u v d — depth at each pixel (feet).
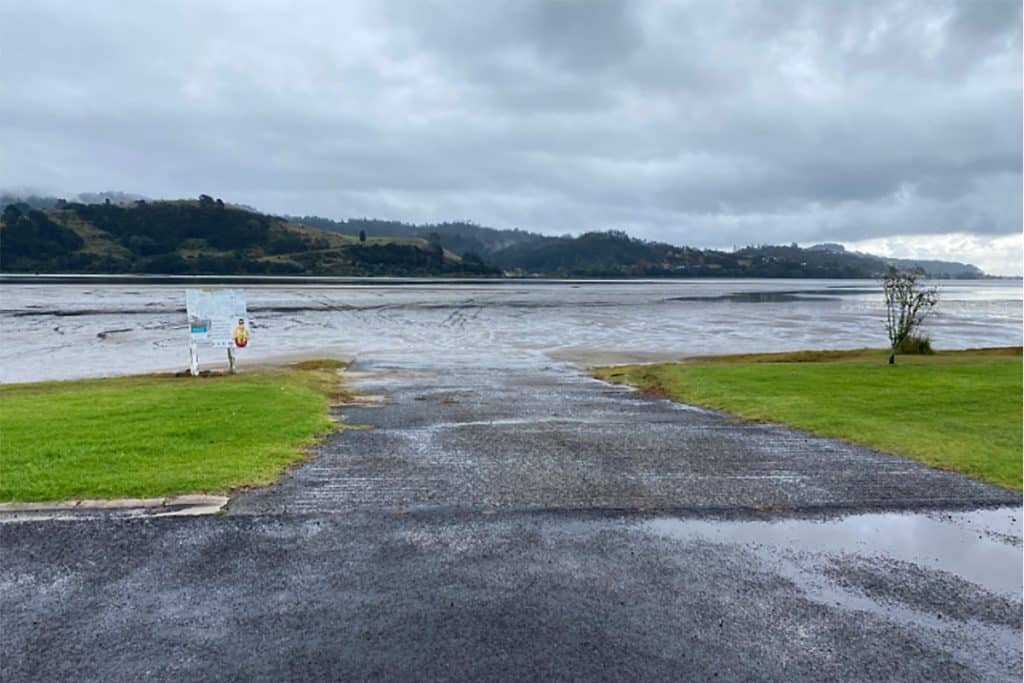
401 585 13.80
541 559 15.28
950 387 45.57
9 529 16.57
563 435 30.07
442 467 23.50
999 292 469.98
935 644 11.85
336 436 29.19
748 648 11.59
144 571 14.32
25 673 10.62
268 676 10.57
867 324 153.07
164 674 10.62
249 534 16.53
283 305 204.54
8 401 36.32
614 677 10.64
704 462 24.75
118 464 22.24
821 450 26.99
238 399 37.83
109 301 208.95
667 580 14.25
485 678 10.55
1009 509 19.25
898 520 18.26
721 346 104.42
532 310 194.59
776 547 16.22
